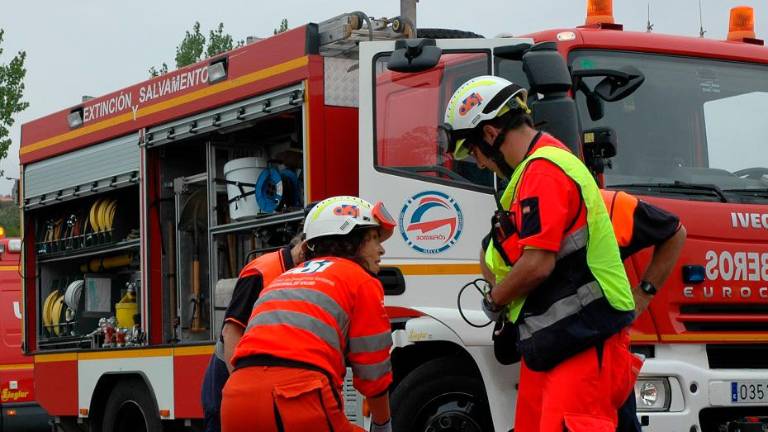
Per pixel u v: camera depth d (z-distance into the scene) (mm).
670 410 6520
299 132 7938
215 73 8625
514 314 4812
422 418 6949
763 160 7258
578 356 4680
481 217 6648
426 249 6789
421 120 6887
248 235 8625
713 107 7195
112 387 10047
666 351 6633
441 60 6895
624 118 6910
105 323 10297
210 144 8930
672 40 7199
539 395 4820
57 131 10945
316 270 4926
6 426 14211
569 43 6949
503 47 6715
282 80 7844
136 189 9984
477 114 4879
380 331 4902
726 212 6852
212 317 8844
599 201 4719
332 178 7594
